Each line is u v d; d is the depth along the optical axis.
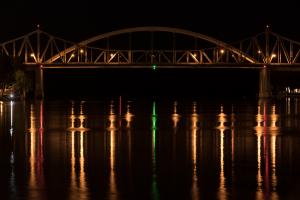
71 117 77.00
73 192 26.52
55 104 128.62
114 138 49.38
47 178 29.69
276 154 38.81
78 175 30.52
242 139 48.62
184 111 94.94
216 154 38.78
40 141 46.75
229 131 56.59
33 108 106.25
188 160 35.91
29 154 38.66
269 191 26.80
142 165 33.88
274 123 66.56
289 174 30.98
